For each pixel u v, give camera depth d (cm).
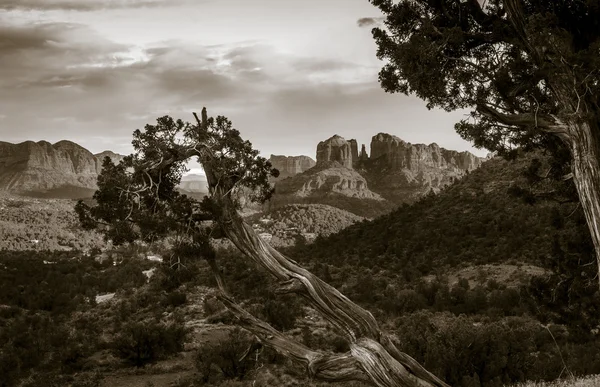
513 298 7356
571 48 1382
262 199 1246
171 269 1237
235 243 1220
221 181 1216
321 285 1197
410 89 1491
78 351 5353
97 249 19562
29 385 4553
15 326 6919
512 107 1427
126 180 1198
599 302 2025
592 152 1276
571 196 1816
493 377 3095
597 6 1358
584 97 1309
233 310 1220
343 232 16712
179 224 1226
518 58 1350
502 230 12012
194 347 5919
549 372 3148
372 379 1154
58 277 11900
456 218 14225
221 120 1248
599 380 1493
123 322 7600
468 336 3206
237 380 4447
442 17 1518
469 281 9694
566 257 1953
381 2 1537
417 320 6662
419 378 1164
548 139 1684
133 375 4994
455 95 1469
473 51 1509
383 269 11950
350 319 1183
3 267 13088
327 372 1185
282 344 1209
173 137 1245
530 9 1482
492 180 16388
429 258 11569
